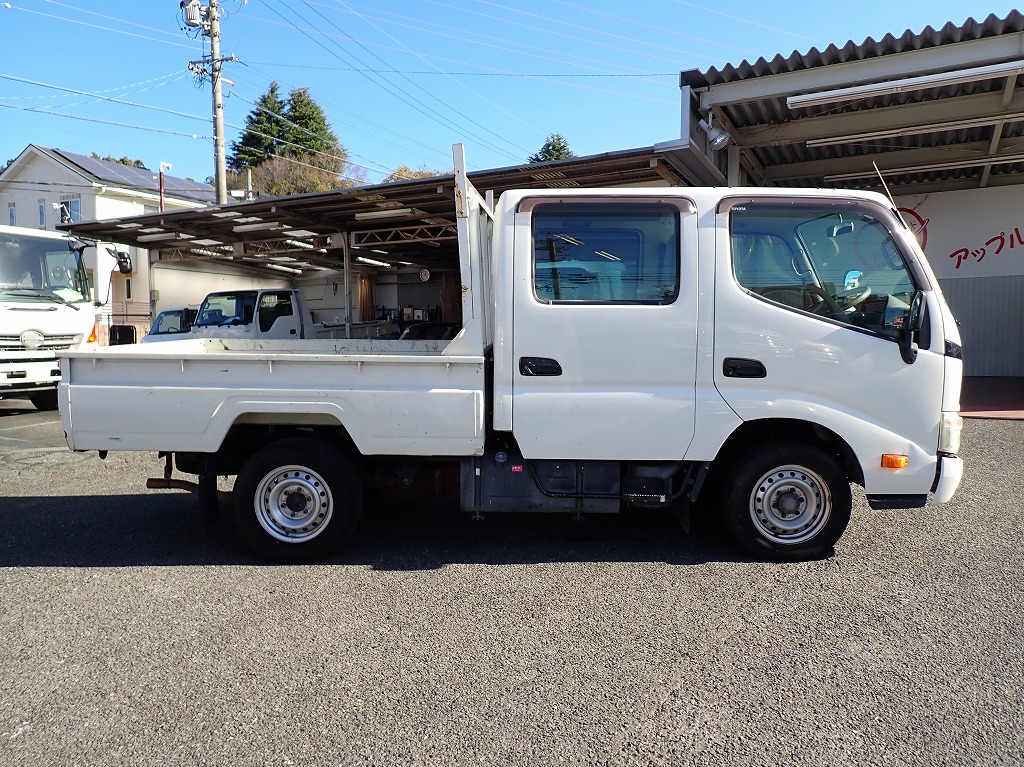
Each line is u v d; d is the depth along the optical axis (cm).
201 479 473
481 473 456
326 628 373
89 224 1489
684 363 430
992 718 287
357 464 472
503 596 411
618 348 432
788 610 389
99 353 444
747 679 319
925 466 426
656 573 443
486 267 482
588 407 434
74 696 311
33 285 1112
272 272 2373
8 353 1059
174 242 1745
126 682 322
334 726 286
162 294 2089
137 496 646
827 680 317
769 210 429
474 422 435
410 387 437
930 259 1477
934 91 1023
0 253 1073
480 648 350
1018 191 1404
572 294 437
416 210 1368
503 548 492
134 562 473
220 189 2169
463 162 429
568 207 434
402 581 435
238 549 498
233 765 263
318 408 439
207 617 388
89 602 409
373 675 326
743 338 427
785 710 294
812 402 427
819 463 441
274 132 4806
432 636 363
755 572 443
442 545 500
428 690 312
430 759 265
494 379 440
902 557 467
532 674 325
